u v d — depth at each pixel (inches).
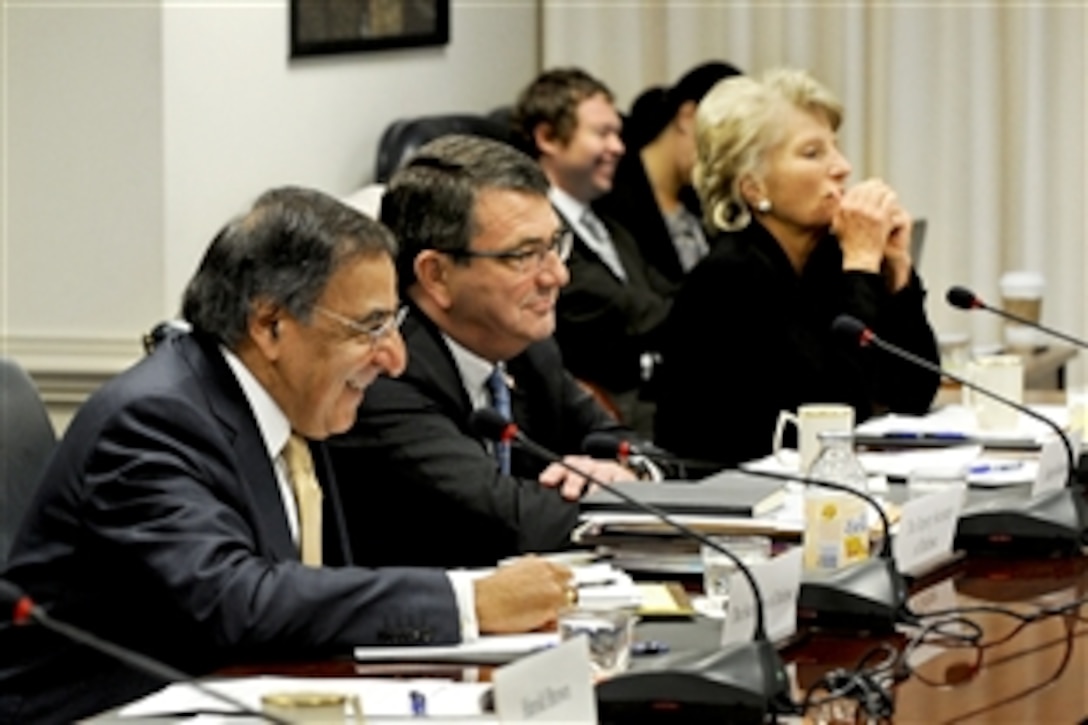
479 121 408.8
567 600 176.2
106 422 178.4
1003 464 255.8
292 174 374.0
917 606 190.5
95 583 178.4
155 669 131.0
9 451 214.4
